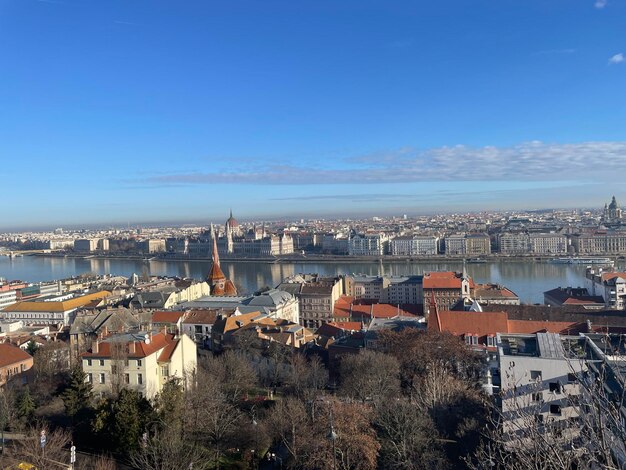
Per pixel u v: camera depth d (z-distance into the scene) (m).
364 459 111.19
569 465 47.72
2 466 103.31
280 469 123.75
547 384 119.44
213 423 134.38
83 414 135.38
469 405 129.00
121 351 158.25
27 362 193.00
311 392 157.00
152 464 114.94
